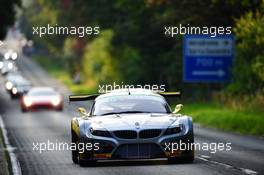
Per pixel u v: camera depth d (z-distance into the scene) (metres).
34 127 95.44
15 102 187.75
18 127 96.25
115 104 47.25
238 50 111.44
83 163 44.88
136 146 43.22
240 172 40.00
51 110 142.75
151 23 164.12
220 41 114.12
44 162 49.16
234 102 106.06
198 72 114.56
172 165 43.75
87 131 44.28
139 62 178.62
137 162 46.06
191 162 44.97
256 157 49.69
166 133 43.31
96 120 44.88
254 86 109.31
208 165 43.66
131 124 43.56
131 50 186.50
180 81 152.88
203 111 106.88
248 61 109.69
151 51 167.88
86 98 49.62
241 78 111.25
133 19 169.88
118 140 43.28
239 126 82.38
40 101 139.75
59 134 79.94
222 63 114.12
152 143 43.12
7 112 143.75
